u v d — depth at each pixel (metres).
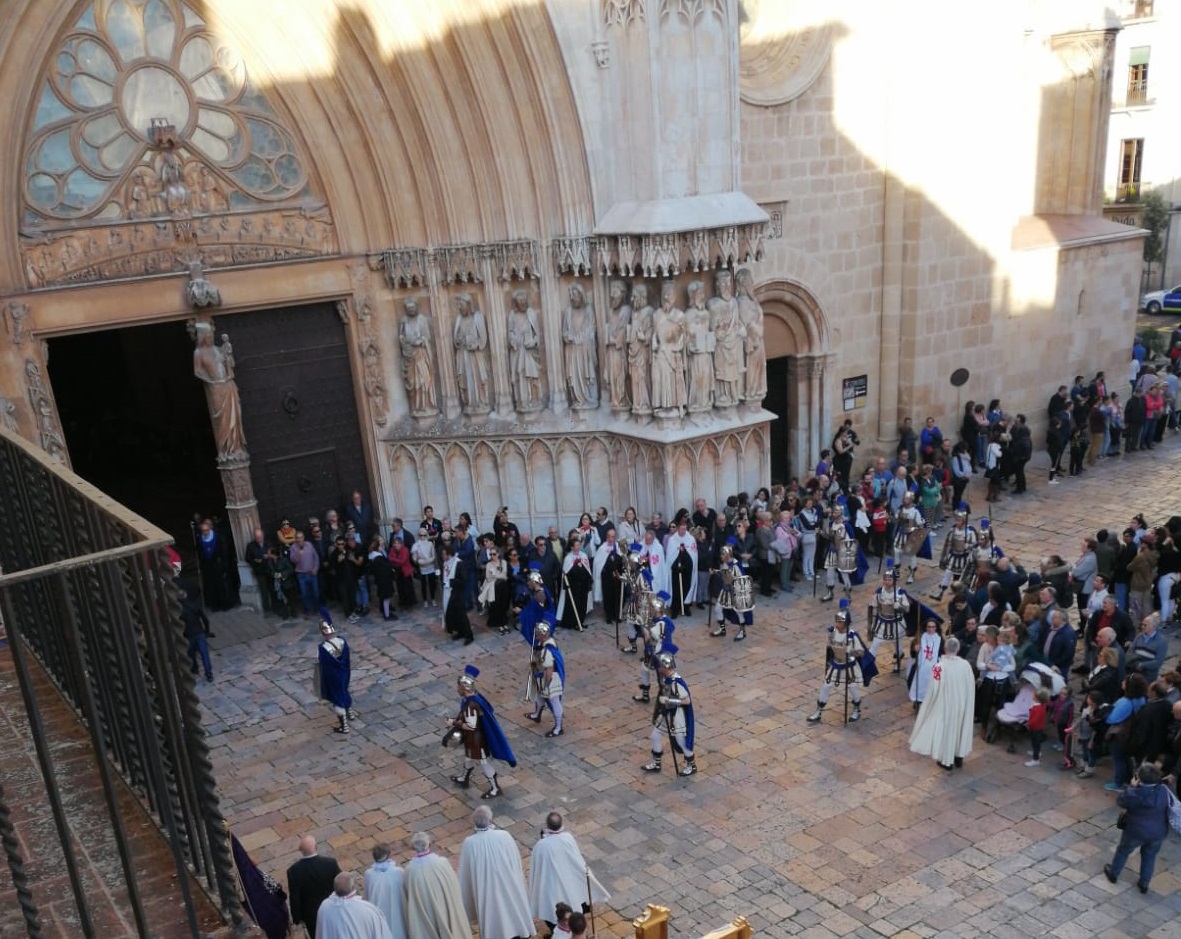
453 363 21.33
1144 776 10.78
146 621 4.55
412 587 20.39
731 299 20.00
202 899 4.83
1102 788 13.10
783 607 19.44
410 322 21.02
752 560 19.80
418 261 20.61
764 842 12.33
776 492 20.70
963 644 14.85
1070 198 30.00
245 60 19.14
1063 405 26.44
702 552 19.45
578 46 18.72
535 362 21.03
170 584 4.40
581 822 12.96
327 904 8.78
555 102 19.12
